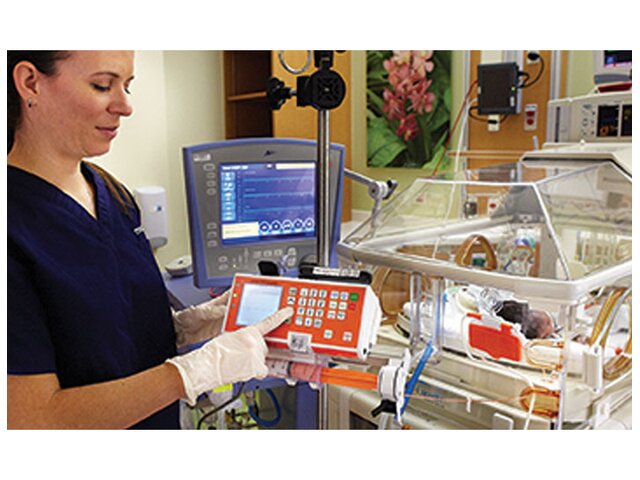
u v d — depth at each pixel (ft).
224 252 6.27
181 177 12.45
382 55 11.69
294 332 3.64
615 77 7.17
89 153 3.90
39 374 3.44
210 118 12.84
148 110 11.60
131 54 3.84
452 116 10.80
